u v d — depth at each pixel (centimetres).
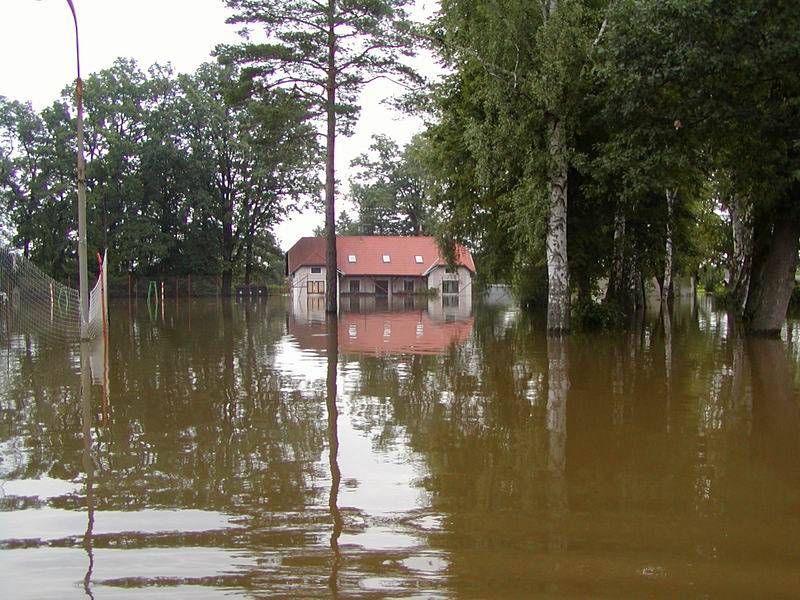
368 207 7775
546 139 1817
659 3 1441
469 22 1845
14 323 2350
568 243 2125
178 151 5659
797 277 4000
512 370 1272
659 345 1658
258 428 809
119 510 534
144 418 865
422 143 2952
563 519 513
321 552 454
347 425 826
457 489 583
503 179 1980
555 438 755
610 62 1560
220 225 6128
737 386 1067
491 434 777
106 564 436
